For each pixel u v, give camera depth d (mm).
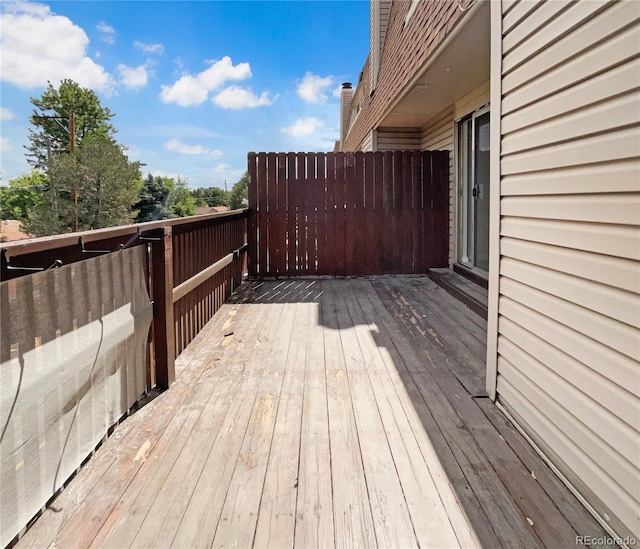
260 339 3490
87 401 1801
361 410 2271
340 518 1493
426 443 1952
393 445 1938
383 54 6758
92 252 1831
